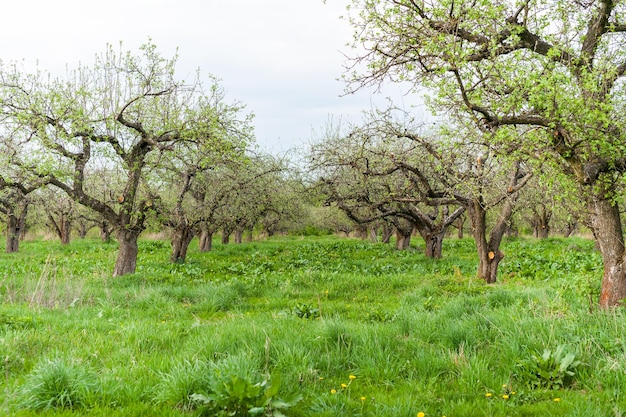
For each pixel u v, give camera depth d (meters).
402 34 8.41
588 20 8.78
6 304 10.62
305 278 14.59
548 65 7.32
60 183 15.52
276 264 19.92
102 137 15.46
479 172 12.52
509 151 8.37
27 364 6.27
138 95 16.19
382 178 17.38
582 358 5.99
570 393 5.31
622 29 8.70
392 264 19.27
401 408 4.92
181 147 17.83
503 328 7.32
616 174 8.45
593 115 6.78
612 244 8.49
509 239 34.12
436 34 7.92
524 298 9.79
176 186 20.14
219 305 11.30
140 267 19.03
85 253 25.78
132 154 16.27
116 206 19.77
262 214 27.64
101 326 8.60
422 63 8.13
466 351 6.60
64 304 10.83
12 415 4.74
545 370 5.76
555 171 8.48
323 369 6.28
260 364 6.14
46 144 14.45
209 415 4.84
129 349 6.84
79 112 14.42
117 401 5.12
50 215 32.56
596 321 7.18
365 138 13.34
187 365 5.72
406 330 8.15
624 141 7.42
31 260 21.70
